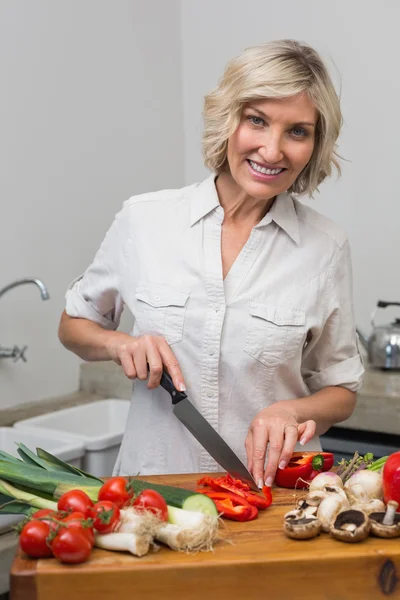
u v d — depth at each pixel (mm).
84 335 1454
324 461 1298
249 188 1290
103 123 2750
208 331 1371
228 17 3010
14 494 1121
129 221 1455
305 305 1390
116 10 2785
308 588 958
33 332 2508
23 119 2436
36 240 2504
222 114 1290
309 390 1509
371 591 969
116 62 2797
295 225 1413
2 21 2350
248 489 1222
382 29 2701
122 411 2566
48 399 2578
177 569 931
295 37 2879
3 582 1547
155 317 1396
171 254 1409
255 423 1287
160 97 3014
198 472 1419
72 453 2000
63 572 914
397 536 1025
